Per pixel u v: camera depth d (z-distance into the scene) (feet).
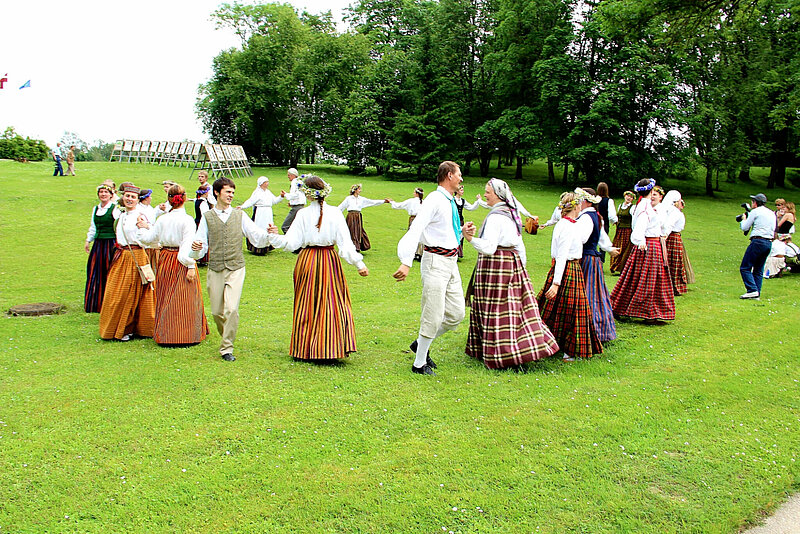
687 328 23.24
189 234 18.44
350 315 18.06
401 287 30.32
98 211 23.07
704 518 10.46
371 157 110.22
